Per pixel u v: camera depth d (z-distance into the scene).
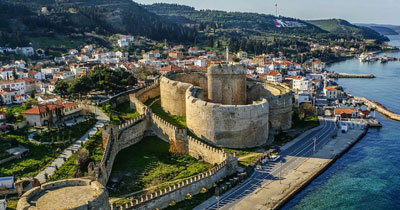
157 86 137.75
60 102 117.31
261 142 97.19
